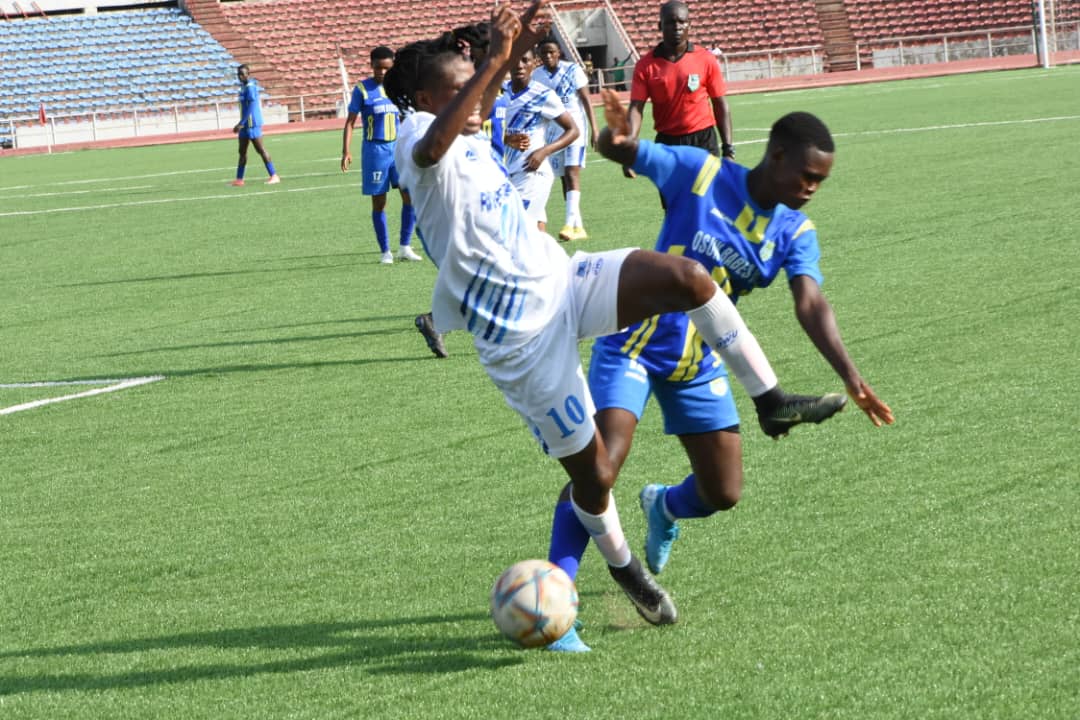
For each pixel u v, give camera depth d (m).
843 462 10.66
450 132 6.97
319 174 46.44
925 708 6.41
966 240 20.86
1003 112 45.94
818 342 7.40
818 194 28.12
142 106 81.56
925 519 9.19
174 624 8.39
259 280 23.72
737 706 6.59
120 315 21.20
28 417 14.68
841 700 6.57
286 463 12.08
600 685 6.97
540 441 7.42
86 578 9.41
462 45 7.71
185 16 87.88
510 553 9.26
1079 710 6.28
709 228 7.66
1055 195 24.69
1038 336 14.38
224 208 37.22
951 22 91.56
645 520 9.80
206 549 9.85
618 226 26.84
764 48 90.56
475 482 11.05
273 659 7.67
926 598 7.80
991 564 8.26
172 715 7.01
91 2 90.44
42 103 79.12
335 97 84.94
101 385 16.08
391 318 19.05
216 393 15.18
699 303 7.14
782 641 7.37
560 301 7.25
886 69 87.38
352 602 8.54
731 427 7.96
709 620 7.79
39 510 11.22
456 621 8.08
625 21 90.69
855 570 8.36
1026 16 91.19
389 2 91.12
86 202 41.75
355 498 10.84
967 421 11.49
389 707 6.89
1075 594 7.69
